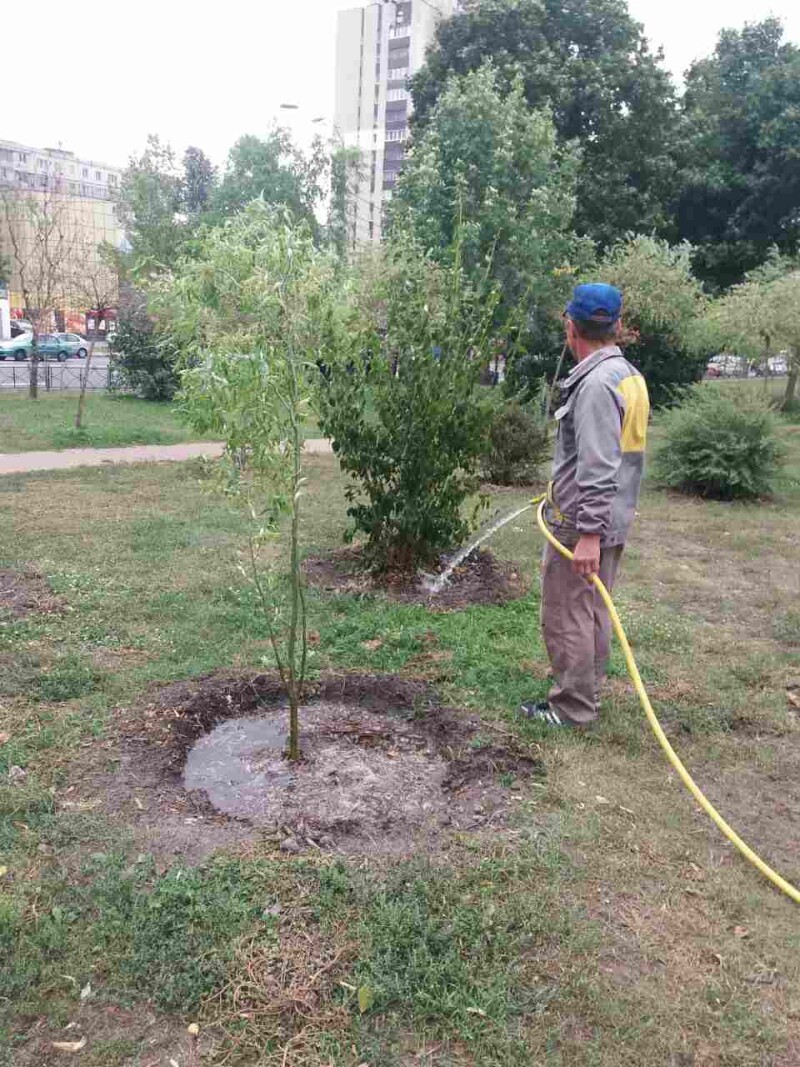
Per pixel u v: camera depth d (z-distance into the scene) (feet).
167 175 76.18
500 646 16.71
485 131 59.98
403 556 20.83
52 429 48.96
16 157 225.76
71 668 15.05
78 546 23.43
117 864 9.61
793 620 19.29
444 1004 7.86
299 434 11.27
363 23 219.20
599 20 85.51
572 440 12.56
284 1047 7.47
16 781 11.35
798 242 98.48
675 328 65.57
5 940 8.53
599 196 80.64
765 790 11.99
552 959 8.52
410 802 11.18
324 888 9.32
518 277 57.52
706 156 97.81
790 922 9.27
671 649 17.30
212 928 8.70
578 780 11.89
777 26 109.19
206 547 23.68
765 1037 7.72
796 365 70.64
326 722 13.48
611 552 13.08
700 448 35.37
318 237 78.13
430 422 19.72
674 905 9.43
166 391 70.23
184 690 14.07
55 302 71.05
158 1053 7.41
